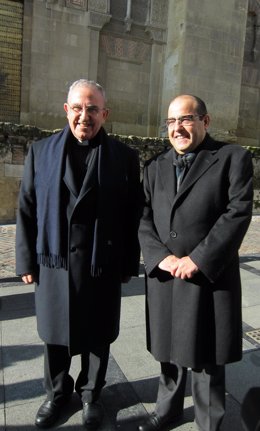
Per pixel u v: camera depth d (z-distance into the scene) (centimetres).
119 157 244
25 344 358
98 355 252
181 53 1498
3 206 935
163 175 234
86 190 229
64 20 1417
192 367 220
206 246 208
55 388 257
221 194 218
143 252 231
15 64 1394
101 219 231
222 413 233
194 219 219
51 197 231
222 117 1583
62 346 255
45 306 244
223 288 219
